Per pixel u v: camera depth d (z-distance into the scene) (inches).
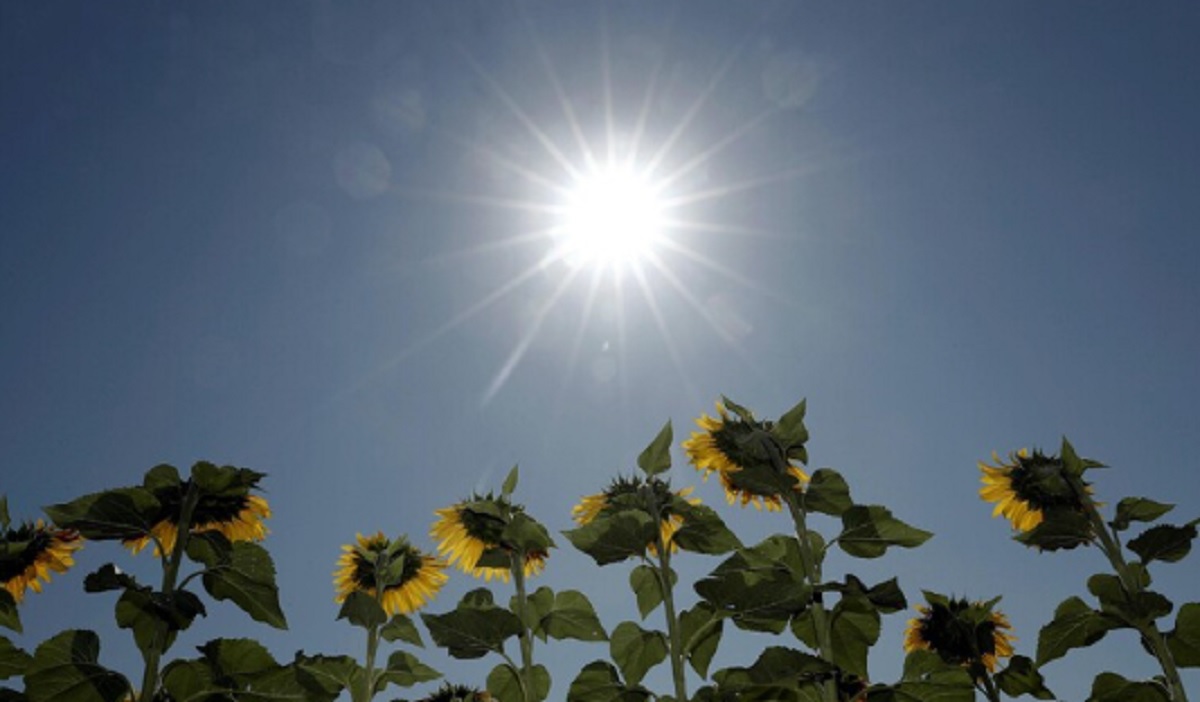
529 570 66.7
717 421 59.6
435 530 65.1
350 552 73.6
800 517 52.9
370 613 62.8
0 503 55.6
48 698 43.1
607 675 52.4
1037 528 55.4
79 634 44.5
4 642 46.9
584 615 60.4
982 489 61.7
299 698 46.6
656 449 58.2
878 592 48.1
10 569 56.4
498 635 56.1
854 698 50.1
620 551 53.6
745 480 53.6
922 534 51.2
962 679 50.1
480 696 79.4
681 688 49.4
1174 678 49.4
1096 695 51.7
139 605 44.8
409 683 61.1
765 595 49.3
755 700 49.3
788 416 57.3
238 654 45.9
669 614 51.5
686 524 54.4
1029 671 64.8
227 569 47.6
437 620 55.2
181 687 44.6
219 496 50.1
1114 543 54.6
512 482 65.3
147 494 48.9
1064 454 59.9
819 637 49.8
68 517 47.6
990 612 72.8
